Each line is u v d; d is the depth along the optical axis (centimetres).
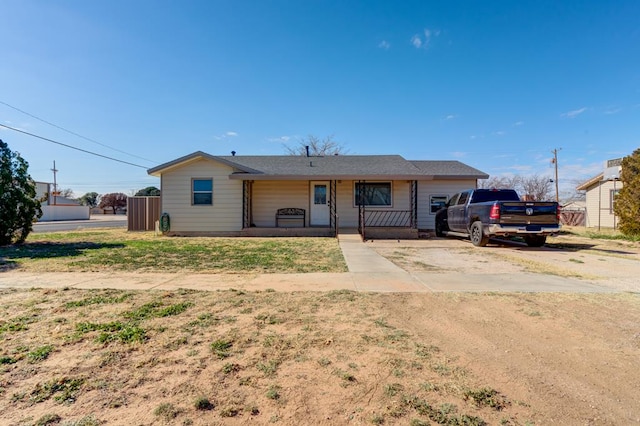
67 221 3253
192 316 422
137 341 343
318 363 301
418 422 220
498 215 1005
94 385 263
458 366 296
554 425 218
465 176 1580
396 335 364
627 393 255
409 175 1403
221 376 278
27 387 259
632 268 739
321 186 1598
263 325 392
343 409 235
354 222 1589
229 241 1240
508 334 369
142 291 542
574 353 322
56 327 380
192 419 223
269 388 261
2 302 477
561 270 718
